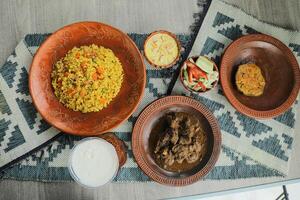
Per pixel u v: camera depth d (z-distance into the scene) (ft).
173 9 2.65
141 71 2.31
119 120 2.24
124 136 2.40
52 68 2.34
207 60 2.42
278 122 2.57
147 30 2.59
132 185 2.35
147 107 2.29
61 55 2.38
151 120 2.37
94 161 2.19
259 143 2.51
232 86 2.53
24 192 2.30
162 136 2.29
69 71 2.29
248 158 2.48
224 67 2.41
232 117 2.53
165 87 2.49
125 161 2.35
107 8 2.61
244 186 2.43
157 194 2.35
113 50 2.43
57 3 2.59
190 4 2.67
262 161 2.48
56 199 2.31
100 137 2.31
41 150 2.36
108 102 2.35
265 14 2.74
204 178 2.41
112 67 2.34
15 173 2.31
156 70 2.51
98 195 2.32
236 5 2.72
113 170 2.18
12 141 2.35
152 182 2.36
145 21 2.60
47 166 2.34
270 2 2.77
